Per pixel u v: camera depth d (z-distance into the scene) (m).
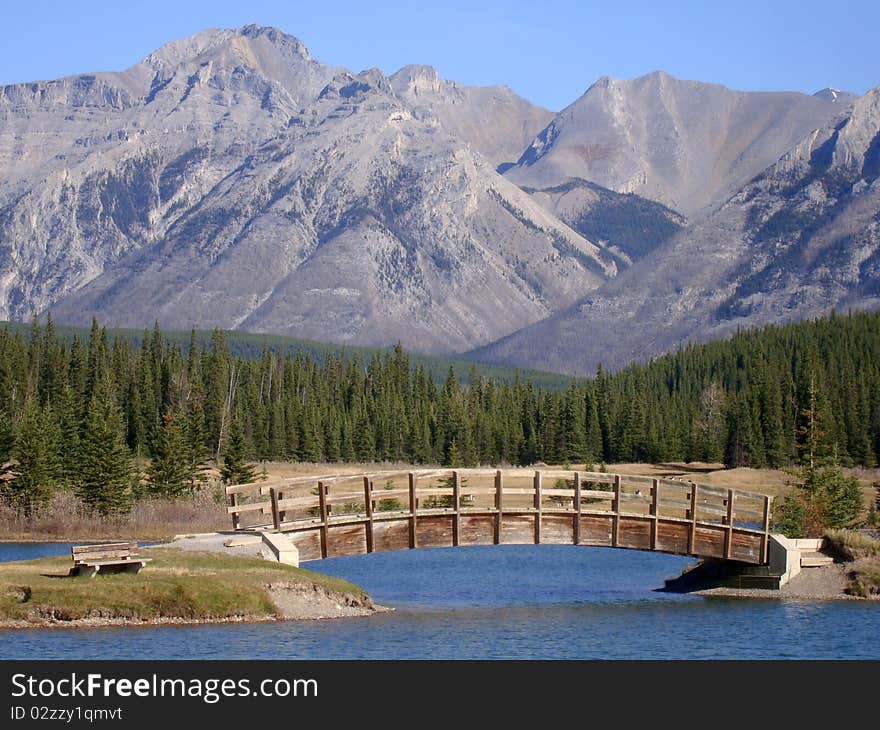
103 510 86.12
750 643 42.56
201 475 103.44
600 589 57.66
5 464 98.44
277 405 153.00
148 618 40.09
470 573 64.88
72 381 147.62
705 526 53.44
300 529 47.47
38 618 39.06
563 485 102.94
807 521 66.00
